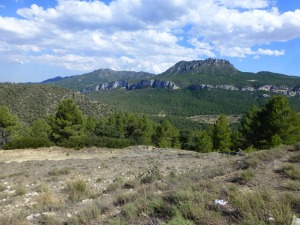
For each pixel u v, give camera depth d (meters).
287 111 33.06
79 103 125.75
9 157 26.62
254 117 37.00
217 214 5.29
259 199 5.32
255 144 36.91
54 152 29.23
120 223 5.92
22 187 11.63
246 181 7.69
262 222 4.48
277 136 29.55
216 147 46.66
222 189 6.94
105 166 17.16
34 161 21.92
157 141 63.34
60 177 14.19
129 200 7.83
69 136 40.91
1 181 14.06
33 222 7.34
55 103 115.31
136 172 14.88
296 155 10.12
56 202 9.41
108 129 54.69
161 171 14.84
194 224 5.03
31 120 94.75
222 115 46.91
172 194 6.92
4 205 9.63
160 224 5.21
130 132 63.44
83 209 7.68
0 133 47.00
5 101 105.25
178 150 32.06
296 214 4.87
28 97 111.94
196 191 6.64
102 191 10.83
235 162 11.13
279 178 7.82
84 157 26.56
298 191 6.43
